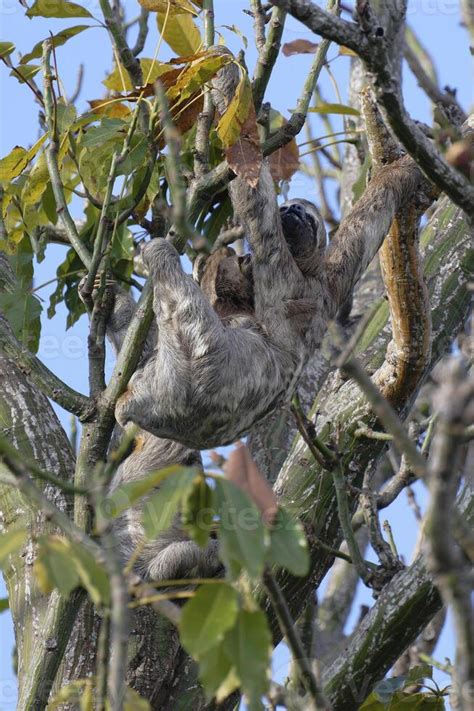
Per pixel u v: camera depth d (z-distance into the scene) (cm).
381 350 1330
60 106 1096
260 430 1480
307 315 1280
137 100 1027
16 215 1253
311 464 1254
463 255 1326
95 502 636
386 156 1335
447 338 1293
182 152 1191
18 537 594
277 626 1183
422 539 1142
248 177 992
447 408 460
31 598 1193
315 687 676
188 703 1230
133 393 1116
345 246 1349
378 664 1107
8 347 1009
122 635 553
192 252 1382
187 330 1129
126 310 1355
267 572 660
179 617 594
